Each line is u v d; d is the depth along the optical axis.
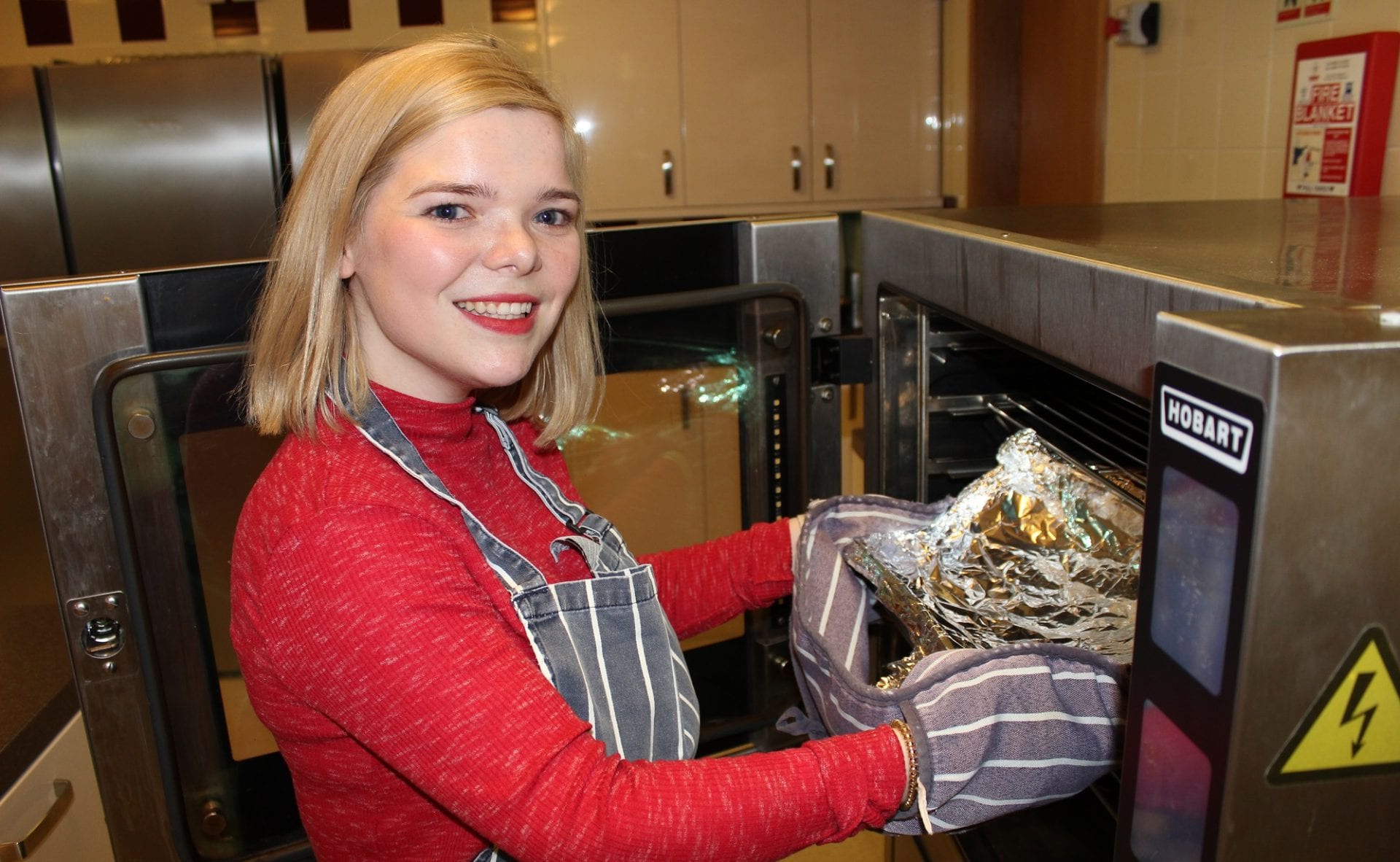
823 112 3.24
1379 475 0.37
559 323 0.82
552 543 0.76
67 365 0.71
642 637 0.72
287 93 1.95
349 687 0.57
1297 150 1.63
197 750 0.82
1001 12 3.00
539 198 0.63
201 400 0.75
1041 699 0.63
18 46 3.00
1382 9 1.47
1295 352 0.35
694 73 3.15
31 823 0.87
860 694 0.67
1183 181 2.05
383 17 3.05
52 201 1.96
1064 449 1.02
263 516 0.62
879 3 3.18
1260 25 1.76
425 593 0.58
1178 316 0.41
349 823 0.68
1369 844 0.42
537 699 0.58
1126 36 2.17
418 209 0.61
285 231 0.65
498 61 0.64
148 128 1.95
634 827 0.56
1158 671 0.44
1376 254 0.60
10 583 1.17
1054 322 0.65
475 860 0.68
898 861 1.11
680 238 0.92
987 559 0.80
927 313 1.00
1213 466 0.39
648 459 0.98
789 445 0.98
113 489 0.73
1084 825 0.82
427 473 0.64
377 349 0.68
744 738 1.01
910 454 1.04
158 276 0.72
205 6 3.01
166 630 0.78
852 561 0.81
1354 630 0.39
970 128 3.09
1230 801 0.40
